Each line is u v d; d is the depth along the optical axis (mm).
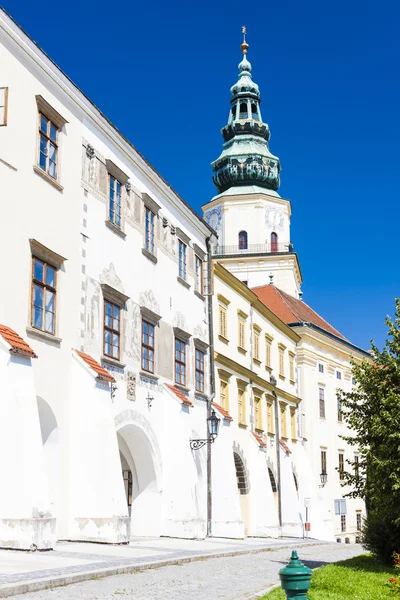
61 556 16266
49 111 21828
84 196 23531
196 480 27719
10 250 19391
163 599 11727
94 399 21219
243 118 69875
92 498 20719
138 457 26891
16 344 18031
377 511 20250
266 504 38719
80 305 22641
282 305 55781
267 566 19219
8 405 17359
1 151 19438
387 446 18969
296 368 53125
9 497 17047
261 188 67438
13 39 20172
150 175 28766
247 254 63375
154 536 26547
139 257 27328
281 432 47938
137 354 26328
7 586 11102
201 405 32844
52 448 20766
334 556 25953
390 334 20438
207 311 34938
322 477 53219
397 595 14273
